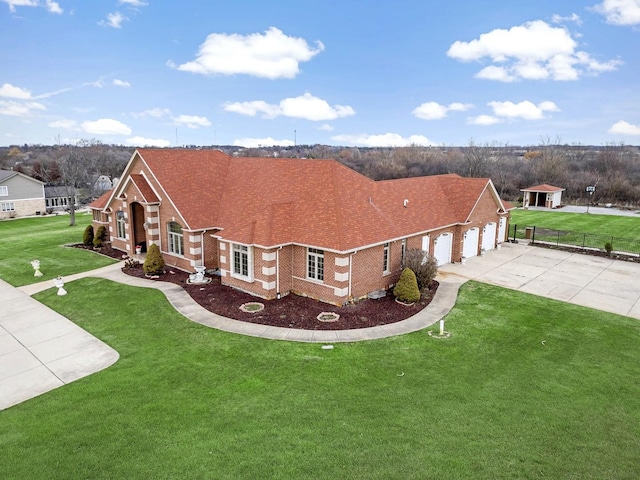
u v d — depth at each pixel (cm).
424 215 2662
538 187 6325
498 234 3441
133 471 955
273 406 1207
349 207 2188
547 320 1892
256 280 2152
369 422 1130
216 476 936
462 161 9875
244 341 1648
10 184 5725
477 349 1594
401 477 934
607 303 2125
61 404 1233
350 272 2020
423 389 1304
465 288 2345
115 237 3262
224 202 2659
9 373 1428
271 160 2745
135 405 1220
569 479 934
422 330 1766
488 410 1195
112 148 12425
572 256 3139
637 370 1451
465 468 962
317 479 926
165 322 1844
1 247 3472
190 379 1366
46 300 2161
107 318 1903
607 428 1123
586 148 13750
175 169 2733
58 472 956
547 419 1157
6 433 1102
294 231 2152
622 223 4728
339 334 1714
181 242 2645
